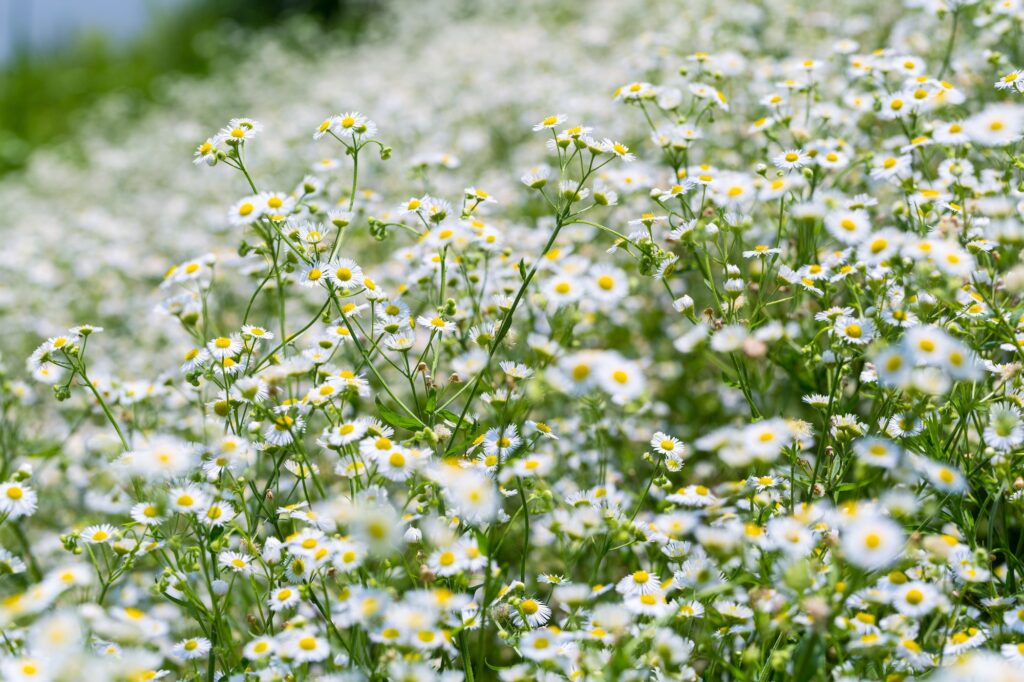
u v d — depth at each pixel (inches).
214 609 87.8
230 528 93.0
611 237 170.1
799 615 72.7
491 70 280.7
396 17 468.4
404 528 92.5
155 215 279.9
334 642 86.9
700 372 151.7
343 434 88.5
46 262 245.9
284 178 246.1
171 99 430.6
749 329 99.5
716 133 173.8
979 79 153.5
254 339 102.6
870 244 96.0
